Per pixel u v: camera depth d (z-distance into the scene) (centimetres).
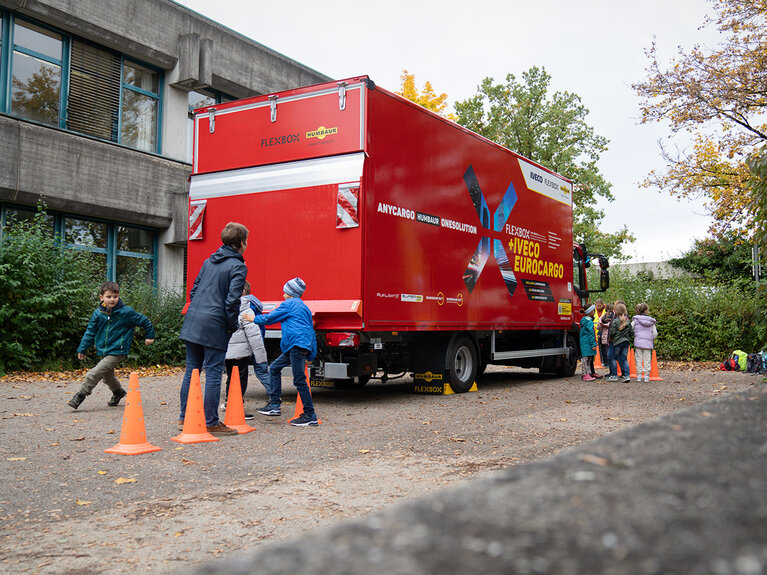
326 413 817
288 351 714
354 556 70
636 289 2005
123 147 1619
